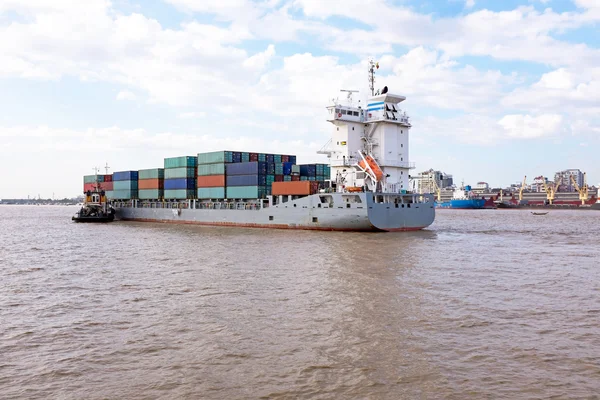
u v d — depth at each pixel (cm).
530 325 1761
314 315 1905
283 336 1653
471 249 3978
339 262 3183
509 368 1361
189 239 4881
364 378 1302
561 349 1506
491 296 2223
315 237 4738
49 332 1739
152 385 1273
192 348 1545
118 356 1487
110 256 3747
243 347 1548
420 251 3734
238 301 2147
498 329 1714
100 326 1806
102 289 2470
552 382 1266
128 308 2064
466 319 1838
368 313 1928
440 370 1350
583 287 2434
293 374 1333
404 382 1275
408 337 1630
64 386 1273
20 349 1559
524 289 2380
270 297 2216
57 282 2689
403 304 2069
